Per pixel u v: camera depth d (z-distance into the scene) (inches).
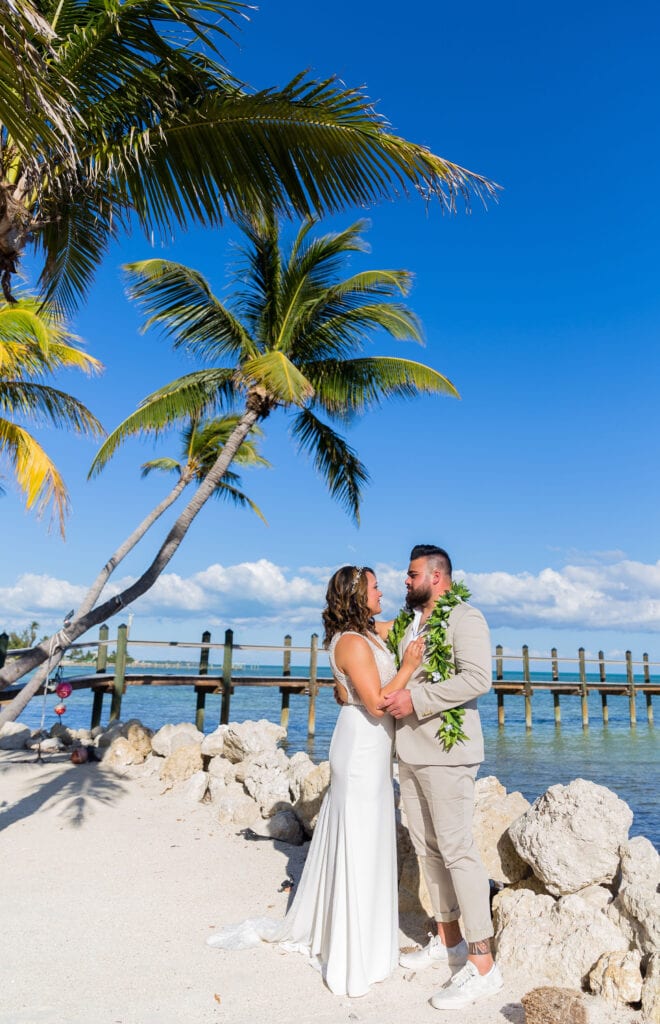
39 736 403.5
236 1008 112.6
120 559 380.2
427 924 147.9
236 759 281.4
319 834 137.3
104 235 250.1
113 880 179.8
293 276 472.7
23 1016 107.9
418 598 137.3
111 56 198.5
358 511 546.3
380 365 472.7
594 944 122.6
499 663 1058.1
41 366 373.4
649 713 1198.3
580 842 140.7
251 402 407.5
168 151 221.1
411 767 128.6
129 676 708.7
